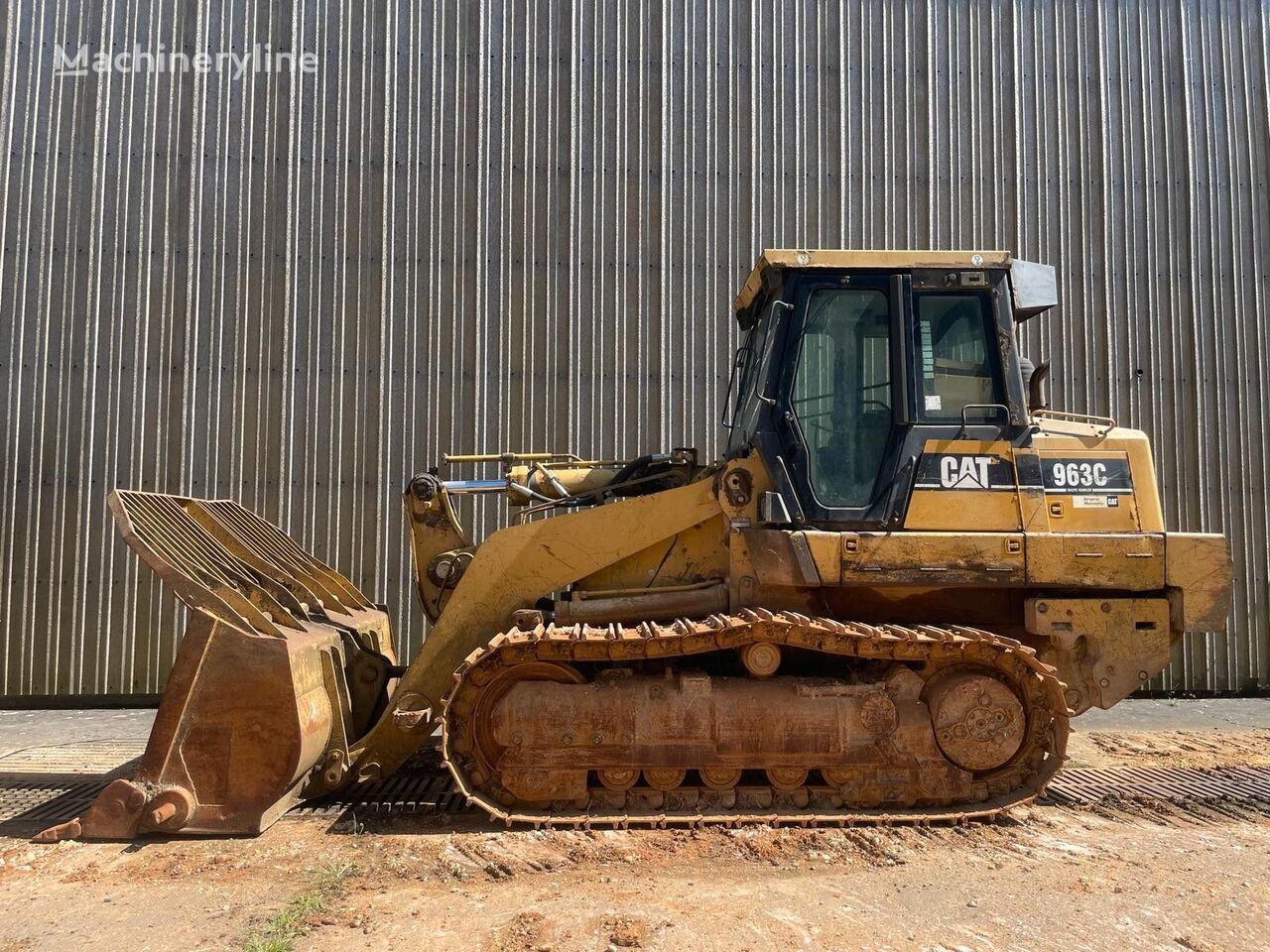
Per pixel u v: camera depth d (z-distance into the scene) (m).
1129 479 4.56
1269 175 8.85
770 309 4.79
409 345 8.11
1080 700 4.45
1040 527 4.43
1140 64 8.85
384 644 6.00
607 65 8.45
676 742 4.21
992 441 4.48
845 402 4.61
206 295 7.95
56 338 7.79
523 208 8.30
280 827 4.21
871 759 4.21
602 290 8.33
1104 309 8.69
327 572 5.99
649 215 8.41
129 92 8.03
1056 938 3.04
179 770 4.13
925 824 4.16
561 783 4.21
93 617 7.69
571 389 8.23
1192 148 8.84
